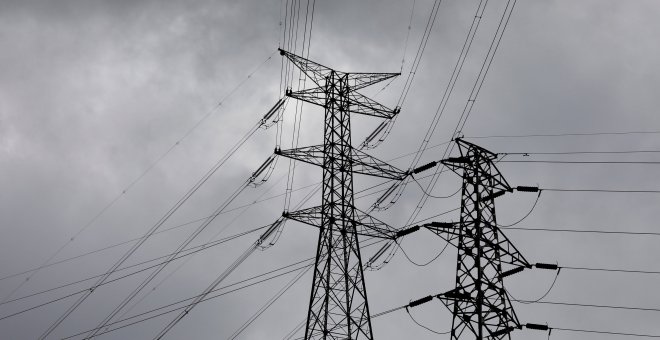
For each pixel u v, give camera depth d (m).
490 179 53.47
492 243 51.28
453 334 49.31
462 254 51.25
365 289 55.56
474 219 51.78
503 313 49.47
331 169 60.41
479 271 50.09
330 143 61.94
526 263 51.81
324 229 58.06
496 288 50.19
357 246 56.88
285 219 60.66
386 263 61.25
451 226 52.62
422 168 57.56
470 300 49.62
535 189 53.97
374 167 60.69
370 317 54.81
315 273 56.66
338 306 55.31
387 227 57.59
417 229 56.44
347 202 59.19
